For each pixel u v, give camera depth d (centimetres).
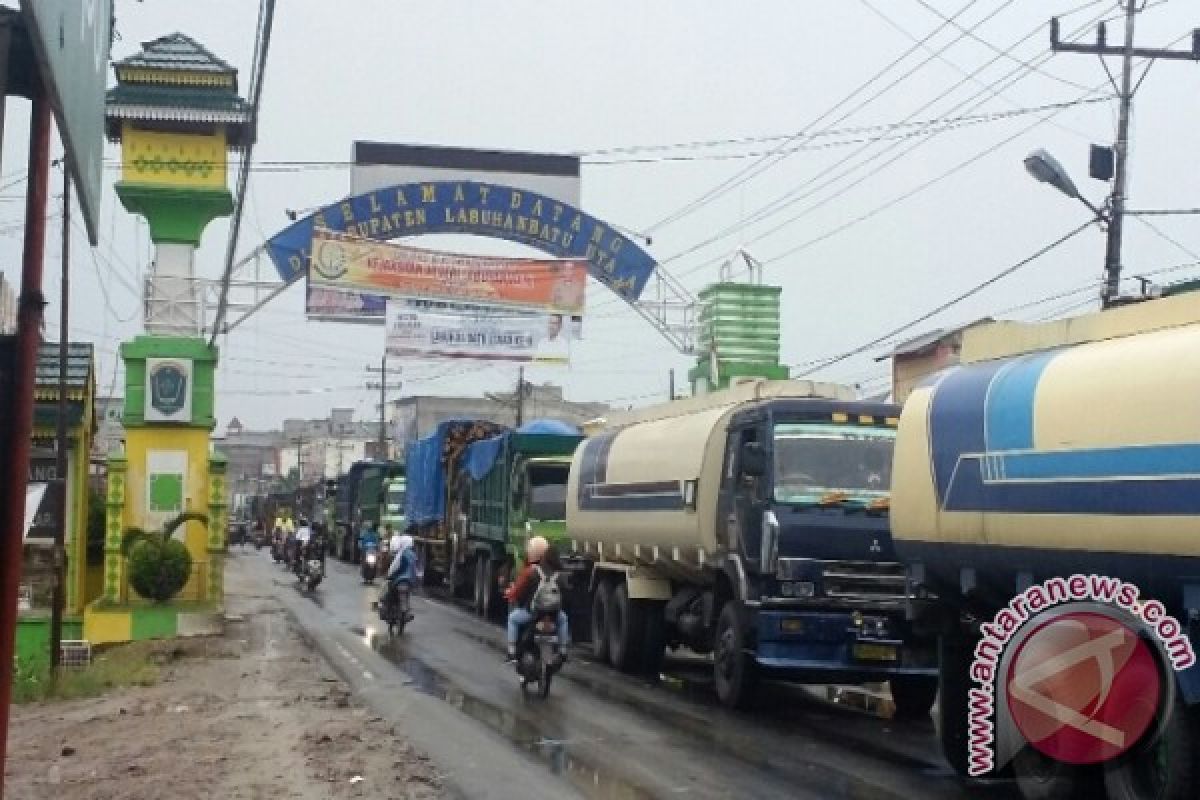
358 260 2709
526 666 1480
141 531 2520
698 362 2939
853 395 1570
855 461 1346
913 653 1301
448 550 3192
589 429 2255
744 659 1349
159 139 2581
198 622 2261
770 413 1357
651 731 1226
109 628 2233
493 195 2823
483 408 8488
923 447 993
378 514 4691
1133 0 2100
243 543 7875
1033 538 848
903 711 1398
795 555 1299
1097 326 858
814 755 1110
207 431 2617
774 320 2875
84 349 2503
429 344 2761
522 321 2814
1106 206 2088
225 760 1019
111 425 4862
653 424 1755
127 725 1217
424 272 2756
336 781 941
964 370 985
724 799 921
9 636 372
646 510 1644
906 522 1014
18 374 378
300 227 2705
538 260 2823
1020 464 859
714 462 1485
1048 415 834
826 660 1296
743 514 1384
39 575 2438
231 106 2556
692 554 1534
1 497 373
